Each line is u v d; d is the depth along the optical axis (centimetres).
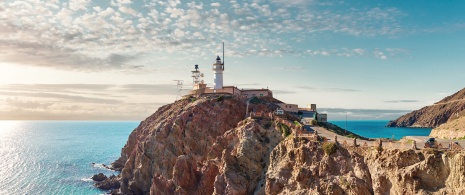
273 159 7000
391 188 4938
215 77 13488
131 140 14450
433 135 7312
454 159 4359
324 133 7550
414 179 4634
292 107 11856
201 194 8081
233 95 11306
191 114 10338
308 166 6197
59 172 14925
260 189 7025
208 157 8538
